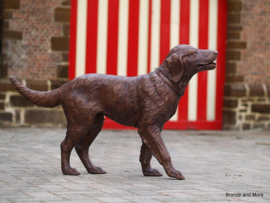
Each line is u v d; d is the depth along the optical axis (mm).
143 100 4961
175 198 3953
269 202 3895
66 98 5094
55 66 11195
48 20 11141
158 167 5961
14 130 10141
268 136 10773
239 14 12094
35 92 5117
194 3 12094
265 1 12234
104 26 11688
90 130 5266
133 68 11852
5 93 10797
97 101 5074
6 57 10992
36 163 5891
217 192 4281
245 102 12094
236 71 12102
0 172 5156
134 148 7879
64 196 3926
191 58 4945
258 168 5965
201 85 12203
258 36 12219
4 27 10977
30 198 3816
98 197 3918
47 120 10984
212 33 12203
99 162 6195
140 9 11859
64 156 5117
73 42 11555
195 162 6445
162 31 11953
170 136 10273
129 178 5016
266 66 12273
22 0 11023
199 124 12164
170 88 4973
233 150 8047
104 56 11711
